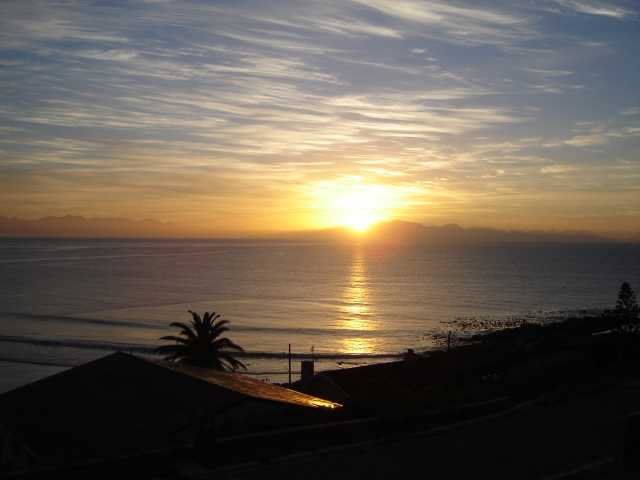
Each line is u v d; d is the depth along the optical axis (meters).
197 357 34.50
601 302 130.75
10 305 112.12
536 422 13.85
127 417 14.48
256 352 71.94
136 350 70.06
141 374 17.55
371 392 24.23
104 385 17.03
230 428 13.75
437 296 140.25
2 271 190.75
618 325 37.22
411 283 173.12
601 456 11.09
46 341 74.81
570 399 16.64
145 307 111.94
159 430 13.52
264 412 14.96
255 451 11.27
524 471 10.22
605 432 12.82
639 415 10.67
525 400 16.84
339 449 11.38
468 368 33.97
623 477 9.91
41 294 131.25
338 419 14.11
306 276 193.38
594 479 9.79
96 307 110.88
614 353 25.77
